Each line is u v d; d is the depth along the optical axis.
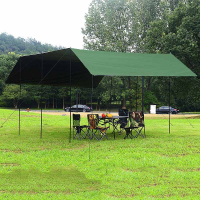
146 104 33.28
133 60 10.30
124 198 4.15
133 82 29.38
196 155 7.03
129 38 29.23
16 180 5.05
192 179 5.10
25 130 11.96
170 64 10.23
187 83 20.56
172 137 9.81
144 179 5.11
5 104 49.25
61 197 4.20
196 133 10.98
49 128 12.84
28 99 48.94
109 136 10.29
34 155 7.02
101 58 9.75
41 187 4.70
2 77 49.34
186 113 32.94
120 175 5.27
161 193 4.41
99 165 6.02
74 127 9.53
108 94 29.78
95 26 30.97
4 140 9.29
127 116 10.09
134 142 8.73
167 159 6.52
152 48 21.88
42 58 10.18
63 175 5.35
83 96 45.09
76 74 12.85
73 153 7.20
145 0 28.55
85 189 4.63
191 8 19.56
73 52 9.55
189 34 18.94
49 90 48.44
